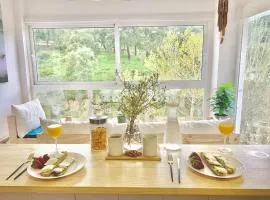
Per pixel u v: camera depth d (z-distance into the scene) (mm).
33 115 3258
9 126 3020
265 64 2566
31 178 1204
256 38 2814
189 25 3668
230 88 3086
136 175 1223
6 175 1234
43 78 3877
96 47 3781
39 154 1472
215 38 3539
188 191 1105
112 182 1157
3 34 3207
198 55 3752
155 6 3574
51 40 3777
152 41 3742
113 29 3709
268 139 2484
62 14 3615
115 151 1412
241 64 3217
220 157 1354
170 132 1503
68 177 1210
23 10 3592
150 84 1461
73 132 2100
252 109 2887
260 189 1091
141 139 1490
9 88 3389
